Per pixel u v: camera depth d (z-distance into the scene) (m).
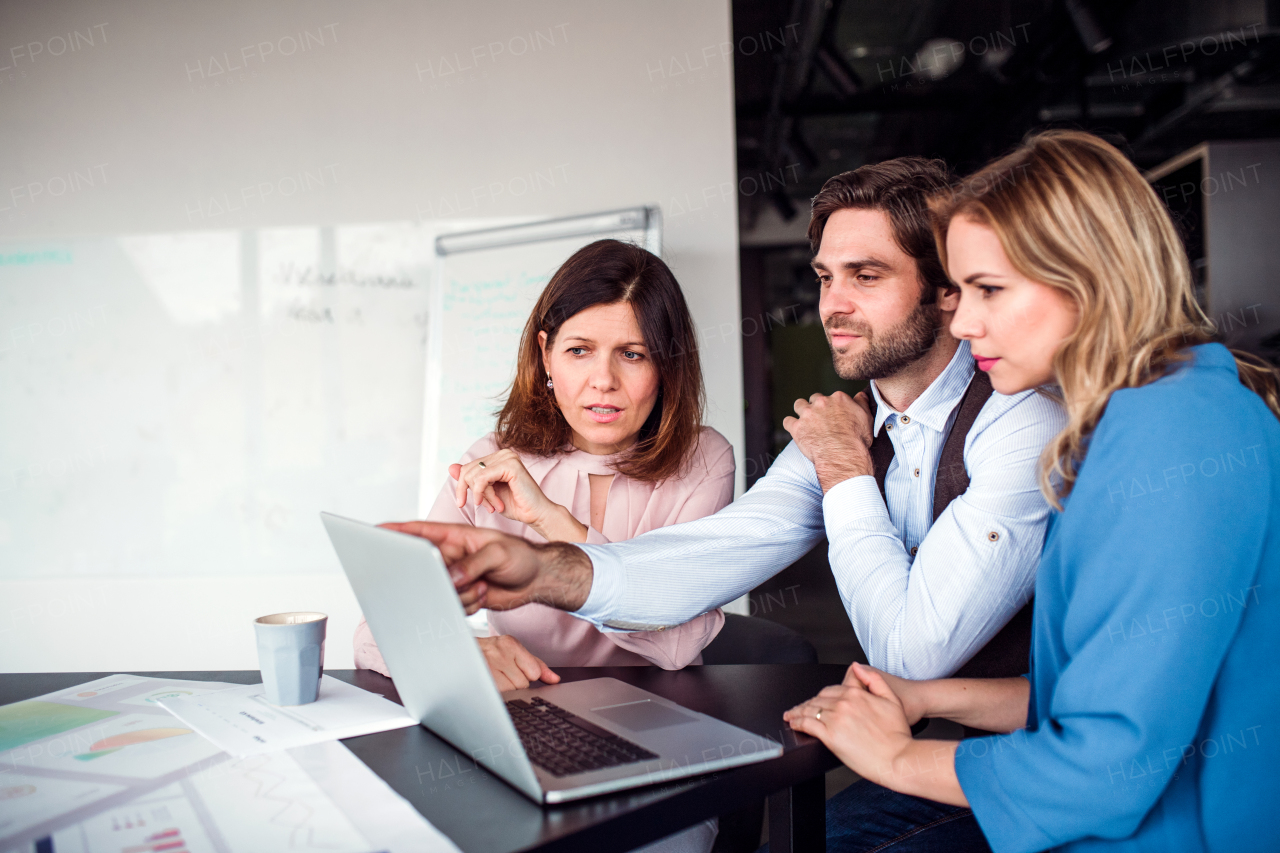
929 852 0.94
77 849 0.57
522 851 0.57
